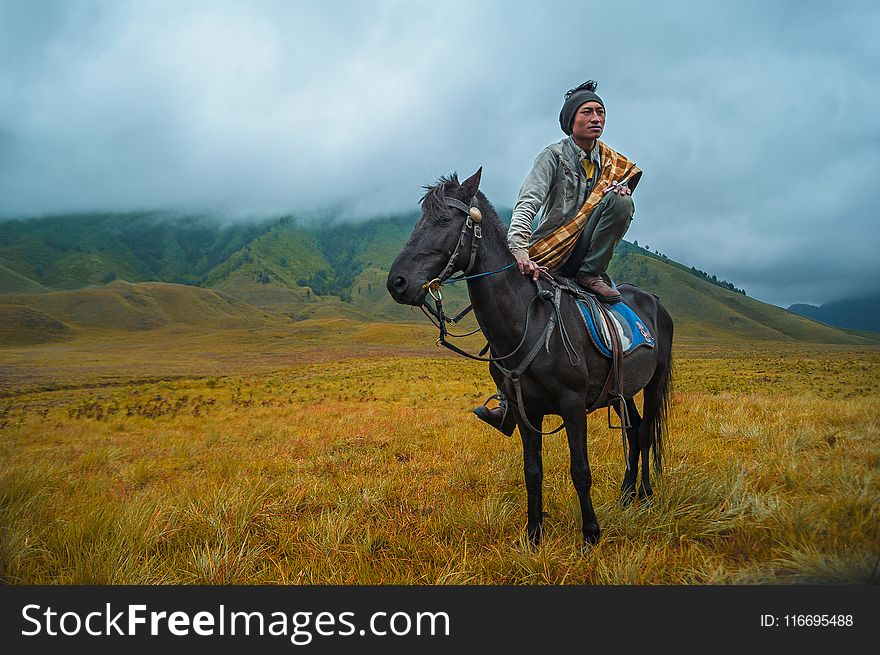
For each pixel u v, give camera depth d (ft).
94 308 620.90
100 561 11.67
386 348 397.39
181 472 24.59
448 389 78.69
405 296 10.59
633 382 13.82
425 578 11.03
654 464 16.57
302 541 13.53
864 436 22.16
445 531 13.61
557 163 13.06
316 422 41.50
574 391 11.84
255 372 194.39
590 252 13.34
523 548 11.60
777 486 15.71
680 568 10.95
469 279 11.52
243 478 20.25
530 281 12.23
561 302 12.30
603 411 32.12
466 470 19.36
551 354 11.61
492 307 11.59
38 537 13.29
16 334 484.33
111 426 55.01
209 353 379.76
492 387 78.54
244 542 13.16
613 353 12.66
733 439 23.45
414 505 15.94
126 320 609.01
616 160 13.46
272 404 72.69
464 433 28.73
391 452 24.73
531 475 12.76
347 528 13.70
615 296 13.47
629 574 10.42
